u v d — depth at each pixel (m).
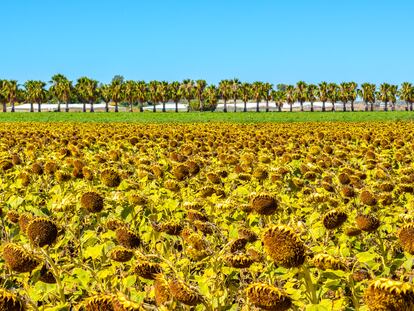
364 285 3.31
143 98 142.00
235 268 3.48
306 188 6.54
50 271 3.35
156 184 7.43
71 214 5.54
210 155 12.13
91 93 136.62
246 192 6.49
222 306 3.24
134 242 3.81
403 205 6.21
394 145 14.02
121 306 2.35
